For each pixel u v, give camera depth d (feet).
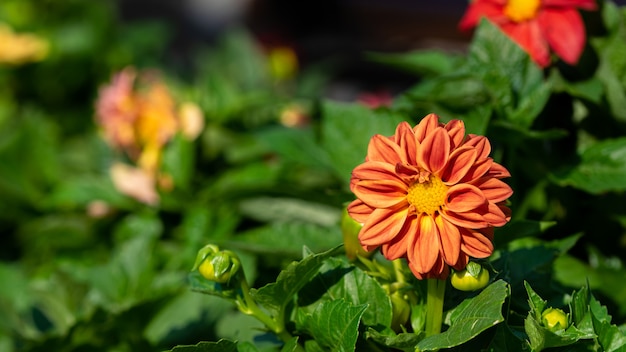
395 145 2.37
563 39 2.96
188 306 3.28
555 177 2.98
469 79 2.95
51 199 3.98
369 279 2.55
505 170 2.35
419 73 3.60
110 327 3.13
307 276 2.52
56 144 5.12
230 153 3.82
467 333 2.32
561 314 2.46
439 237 2.35
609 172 2.94
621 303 2.97
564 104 3.12
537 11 2.99
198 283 2.61
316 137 3.41
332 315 2.47
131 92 3.87
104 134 4.14
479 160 2.34
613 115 3.09
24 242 4.23
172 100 3.83
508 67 2.98
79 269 3.54
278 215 3.43
